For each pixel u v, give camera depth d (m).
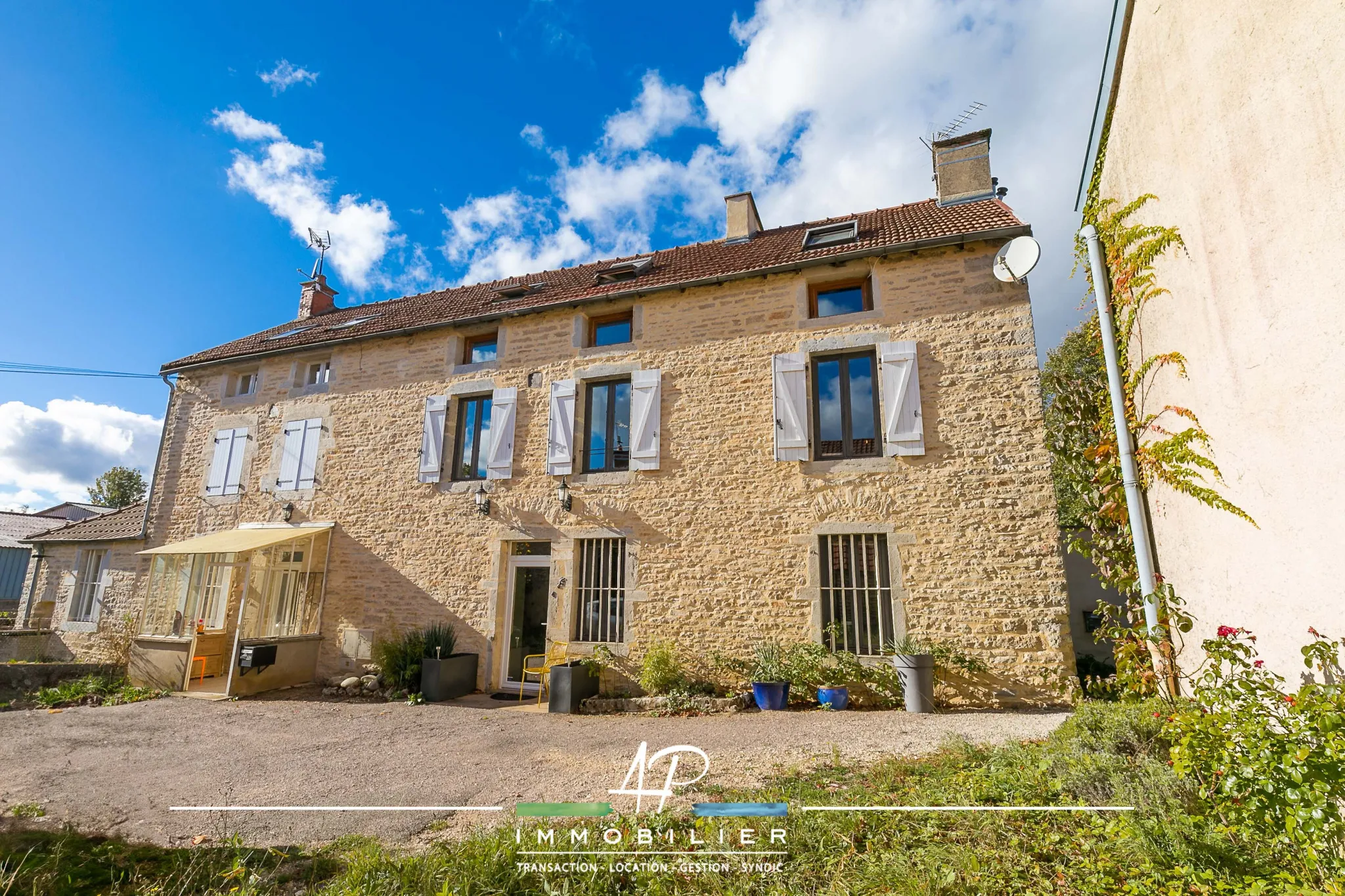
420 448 10.05
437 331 10.45
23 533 20.31
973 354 7.56
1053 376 7.27
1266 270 3.17
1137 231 5.09
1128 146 5.29
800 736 5.72
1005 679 6.83
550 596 8.70
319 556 10.25
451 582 9.39
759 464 8.14
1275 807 2.59
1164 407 4.93
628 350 9.16
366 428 10.52
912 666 6.75
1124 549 6.27
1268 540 3.37
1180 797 3.09
